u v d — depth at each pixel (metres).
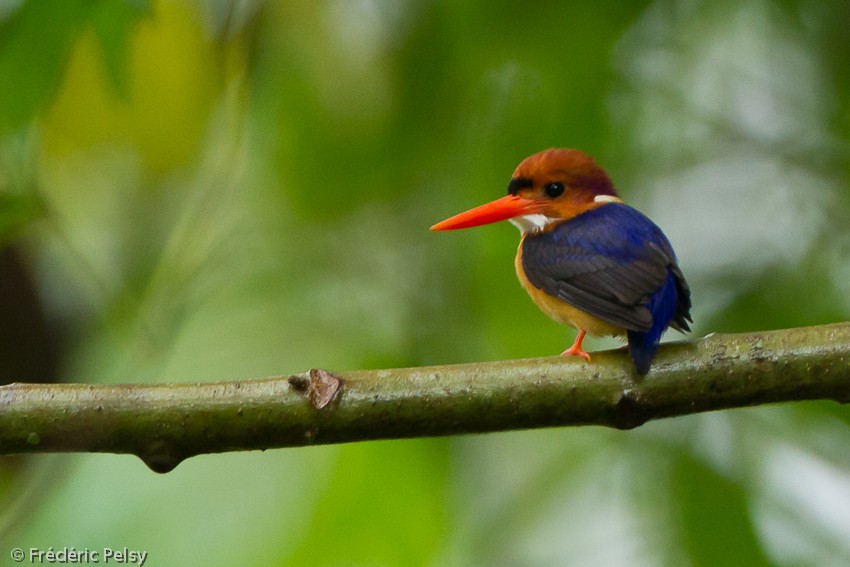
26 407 5.88
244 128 10.59
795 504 9.33
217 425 5.96
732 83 11.09
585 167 8.55
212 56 10.36
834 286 9.96
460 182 10.84
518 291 10.48
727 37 11.05
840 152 10.72
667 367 6.22
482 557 9.40
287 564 8.68
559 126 10.44
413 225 10.94
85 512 8.76
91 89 10.34
